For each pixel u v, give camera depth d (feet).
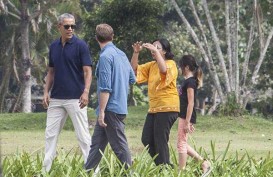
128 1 286.46
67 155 103.96
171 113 103.65
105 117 97.14
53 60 101.35
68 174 95.30
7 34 382.22
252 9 297.74
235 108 257.34
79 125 100.99
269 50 322.96
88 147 101.24
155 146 104.53
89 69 100.83
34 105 464.65
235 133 226.99
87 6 436.76
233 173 105.50
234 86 264.72
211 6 323.16
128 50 291.99
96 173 96.78
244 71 272.51
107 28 98.37
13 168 97.96
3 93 386.93
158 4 289.94
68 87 100.68
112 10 289.33
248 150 168.96
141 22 288.51
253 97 364.79
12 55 382.22
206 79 422.82
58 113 101.55
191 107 106.83
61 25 100.58
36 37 381.60
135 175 96.32
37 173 98.22
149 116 105.40
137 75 106.01
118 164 100.01
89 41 294.05
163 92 103.60
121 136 97.81
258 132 232.12
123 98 98.02
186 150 107.65
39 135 210.38
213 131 231.50
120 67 97.81
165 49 105.19
